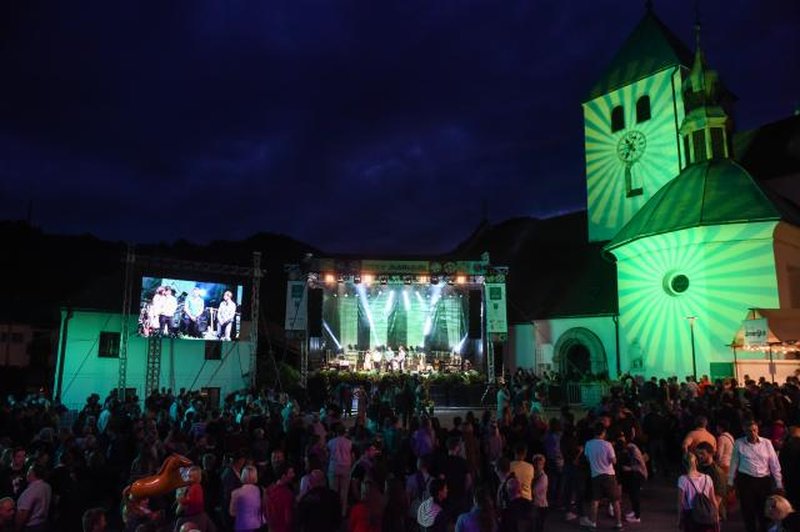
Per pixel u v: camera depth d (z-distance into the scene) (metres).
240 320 33.16
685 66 36.38
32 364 43.66
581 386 28.45
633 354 29.86
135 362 31.67
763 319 22.55
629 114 38.34
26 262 55.31
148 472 10.16
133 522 6.63
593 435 12.19
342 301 37.53
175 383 32.44
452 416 26.94
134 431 13.20
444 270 32.47
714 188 28.33
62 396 30.17
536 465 10.41
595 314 33.09
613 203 38.56
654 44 38.34
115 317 31.64
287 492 8.20
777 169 34.78
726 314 26.52
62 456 10.30
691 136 31.89
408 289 38.00
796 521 5.65
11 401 21.56
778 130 36.97
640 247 29.72
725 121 31.06
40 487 8.61
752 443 9.80
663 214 28.83
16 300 47.19
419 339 37.75
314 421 14.01
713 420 14.73
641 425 16.62
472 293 34.28
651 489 15.02
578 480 11.97
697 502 8.54
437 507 7.87
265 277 45.62
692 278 27.64
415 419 13.61
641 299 29.77
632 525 11.80
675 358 27.97
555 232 43.81
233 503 8.59
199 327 30.61
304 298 31.36
